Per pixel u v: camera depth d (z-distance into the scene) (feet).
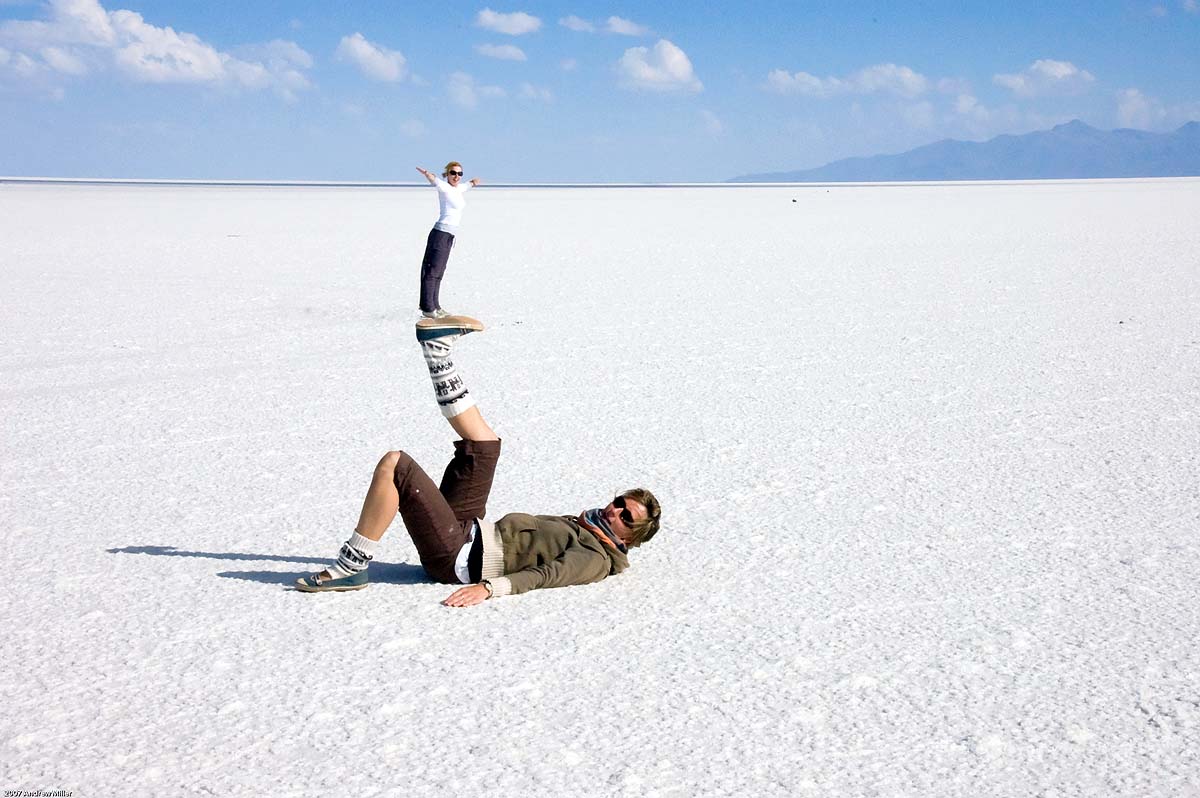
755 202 224.94
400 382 32.65
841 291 55.16
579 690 12.36
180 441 25.23
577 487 21.45
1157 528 18.71
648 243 92.89
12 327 43.11
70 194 279.08
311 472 22.57
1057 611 14.96
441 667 12.94
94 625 14.25
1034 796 10.24
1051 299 50.72
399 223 127.95
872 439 25.30
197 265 69.87
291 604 15.02
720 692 12.35
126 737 11.19
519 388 31.60
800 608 15.05
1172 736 11.41
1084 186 370.12
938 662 13.25
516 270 68.18
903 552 17.52
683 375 33.37
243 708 11.85
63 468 22.89
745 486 21.52
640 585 15.98
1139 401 29.04
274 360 36.40
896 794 10.23
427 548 15.47
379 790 10.16
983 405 28.81
